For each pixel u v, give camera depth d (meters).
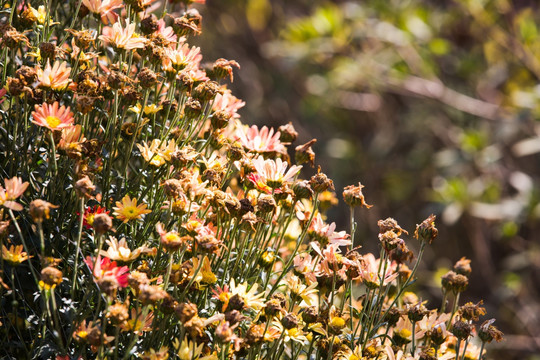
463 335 2.96
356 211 7.87
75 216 2.92
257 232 2.98
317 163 8.24
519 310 6.71
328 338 2.94
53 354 2.88
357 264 2.96
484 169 6.68
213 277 2.91
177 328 2.92
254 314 2.94
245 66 8.18
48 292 2.84
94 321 2.83
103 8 3.00
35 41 3.05
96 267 2.84
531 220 6.31
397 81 6.50
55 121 2.88
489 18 6.22
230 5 8.03
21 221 2.93
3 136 2.95
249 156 3.01
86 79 2.95
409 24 6.27
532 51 6.15
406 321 3.01
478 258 6.89
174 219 2.95
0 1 3.06
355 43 6.61
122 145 3.05
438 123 7.73
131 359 2.88
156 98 3.03
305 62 6.91
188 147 2.97
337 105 7.97
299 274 2.98
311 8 7.87
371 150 7.81
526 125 6.33
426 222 2.98
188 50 3.02
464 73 6.66
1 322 2.89
